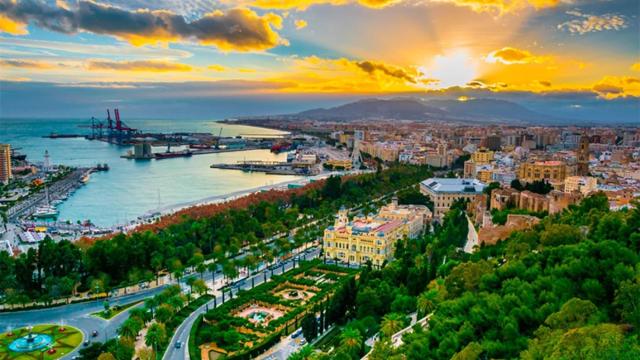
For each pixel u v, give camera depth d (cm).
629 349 18712
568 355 18950
